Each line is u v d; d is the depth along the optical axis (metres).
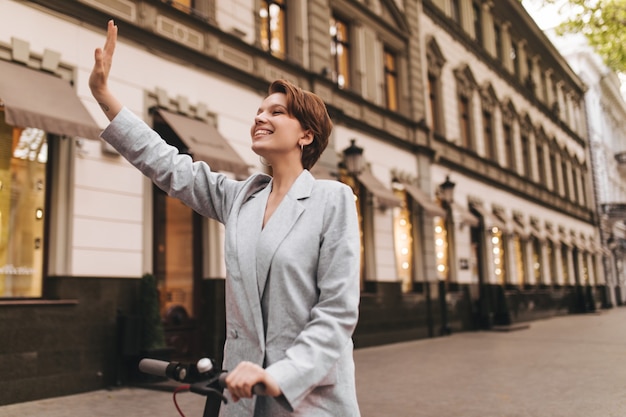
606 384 7.11
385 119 13.62
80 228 6.89
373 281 12.24
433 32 17.05
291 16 11.17
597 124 38.03
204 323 8.47
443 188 15.18
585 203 33.00
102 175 7.20
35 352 6.19
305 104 1.60
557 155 28.48
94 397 6.33
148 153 1.64
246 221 1.49
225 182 1.69
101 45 7.38
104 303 7.01
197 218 8.84
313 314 1.31
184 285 8.46
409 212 14.30
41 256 6.68
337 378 1.35
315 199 1.45
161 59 8.14
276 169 1.59
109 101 1.63
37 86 6.31
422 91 15.54
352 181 12.23
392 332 12.55
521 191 22.05
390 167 13.51
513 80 23.19
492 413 5.52
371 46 13.62
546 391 6.67
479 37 21.34
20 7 6.55
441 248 15.72
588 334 14.70
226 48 9.30
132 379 7.04
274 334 1.33
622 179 44.84
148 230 7.67
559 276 25.80
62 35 6.95
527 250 22.08
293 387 1.16
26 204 6.61
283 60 10.40
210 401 1.27
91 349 6.78
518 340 13.23
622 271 38.28
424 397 6.36
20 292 6.44
